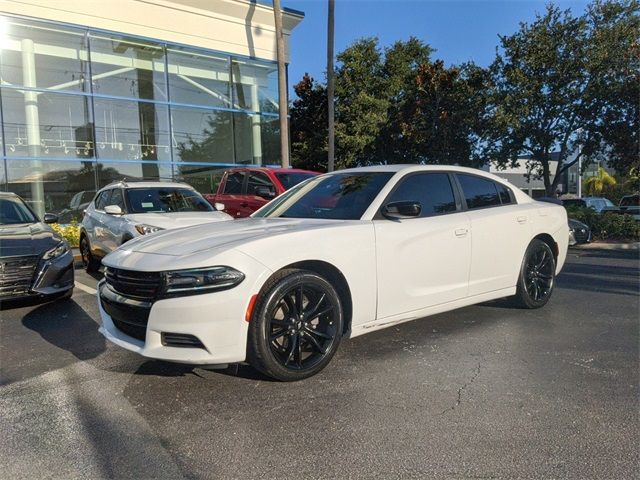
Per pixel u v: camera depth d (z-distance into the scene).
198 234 4.02
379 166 5.07
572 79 15.88
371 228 4.12
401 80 25.03
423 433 2.97
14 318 5.88
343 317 4.00
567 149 17.89
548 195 17.48
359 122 23.89
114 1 15.99
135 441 2.94
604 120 15.95
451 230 4.66
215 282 3.33
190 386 3.71
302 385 3.69
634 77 15.06
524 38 16.67
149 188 8.84
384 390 3.59
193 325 3.30
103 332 3.82
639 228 13.63
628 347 4.52
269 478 2.54
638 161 16.17
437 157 20.44
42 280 6.04
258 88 19.41
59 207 15.68
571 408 3.29
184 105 17.80
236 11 18.25
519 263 5.45
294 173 10.62
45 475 2.61
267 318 3.47
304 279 3.64
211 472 2.61
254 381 3.77
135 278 3.54
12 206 7.48
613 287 7.34
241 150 19.20
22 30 14.66
